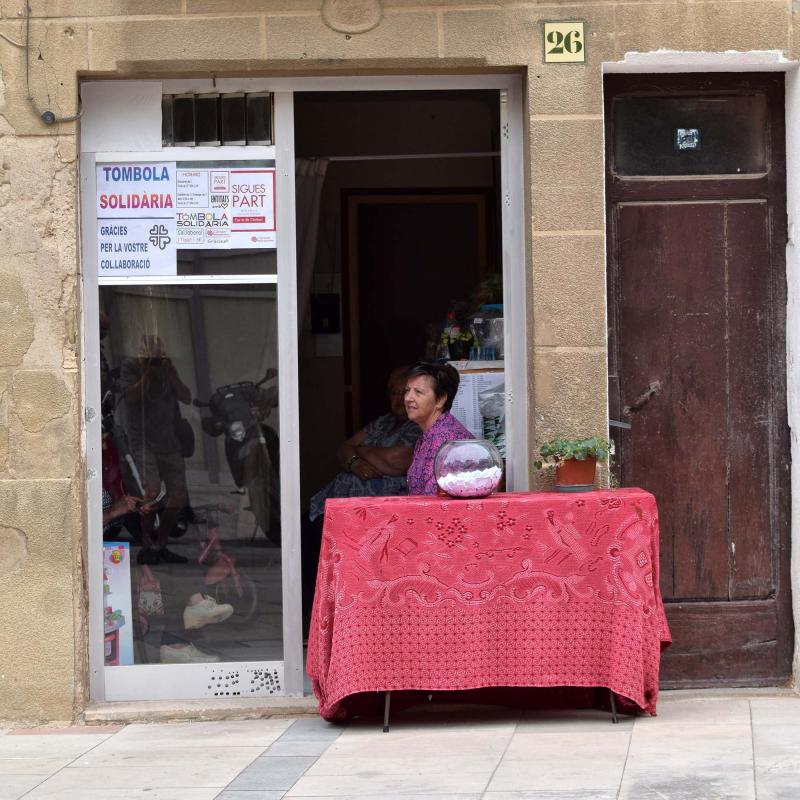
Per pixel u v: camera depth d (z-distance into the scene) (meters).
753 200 5.98
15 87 5.73
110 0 5.71
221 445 5.98
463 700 5.71
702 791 4.32
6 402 5.72
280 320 5.96
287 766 4.89
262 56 5.71
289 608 5.97
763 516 5.99
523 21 5.73
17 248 5.73
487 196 8.34
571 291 5.75
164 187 5.94
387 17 5.72
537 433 5.77
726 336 5.98
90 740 5.45
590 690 5.67
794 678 5.96
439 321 8.45
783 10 5.73
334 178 8.34
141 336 5.96
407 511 5.25
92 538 5.91
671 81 5.94
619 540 5.26
